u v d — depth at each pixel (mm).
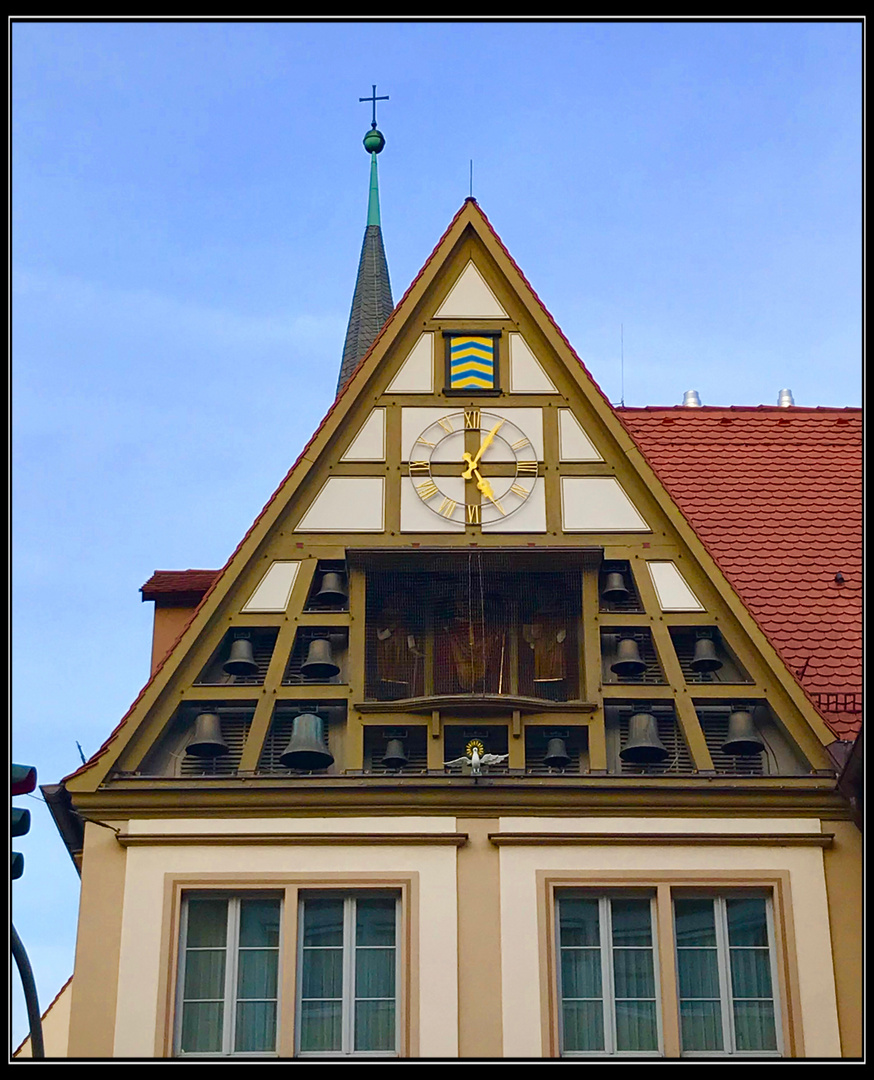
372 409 24703
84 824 21891
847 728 23297
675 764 22672
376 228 43562
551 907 21391
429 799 21906
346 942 21328
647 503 24188
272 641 23406
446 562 23656
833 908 21406
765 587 26047
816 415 30516
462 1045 20547
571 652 23641
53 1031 23938
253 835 21719
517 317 25359
